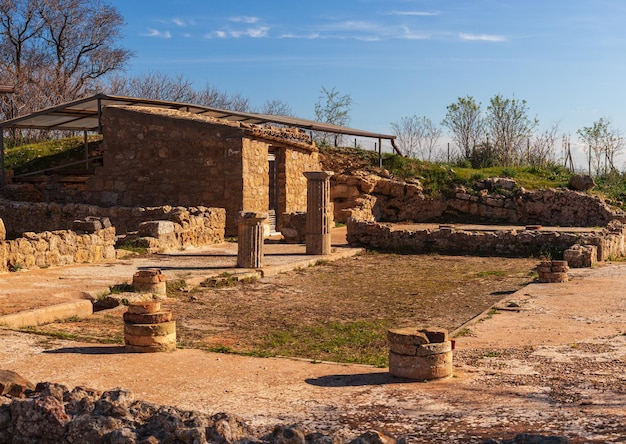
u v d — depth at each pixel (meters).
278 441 4.95
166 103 28.25
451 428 6.21
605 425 6.14
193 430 4.93
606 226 29.38
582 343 10.33
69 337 10.36
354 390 7.82
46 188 28.42
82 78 51.69
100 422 5.11
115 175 27.06
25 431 5.21
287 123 29.88
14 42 49.16
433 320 13.35
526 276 19.09
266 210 27.44
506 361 9.30
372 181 33.69
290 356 10.16
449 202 33.84
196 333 11.68
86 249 18.47
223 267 18.31
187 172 26.09
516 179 34.81
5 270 16.05
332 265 21.30
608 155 39.56
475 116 43.75
